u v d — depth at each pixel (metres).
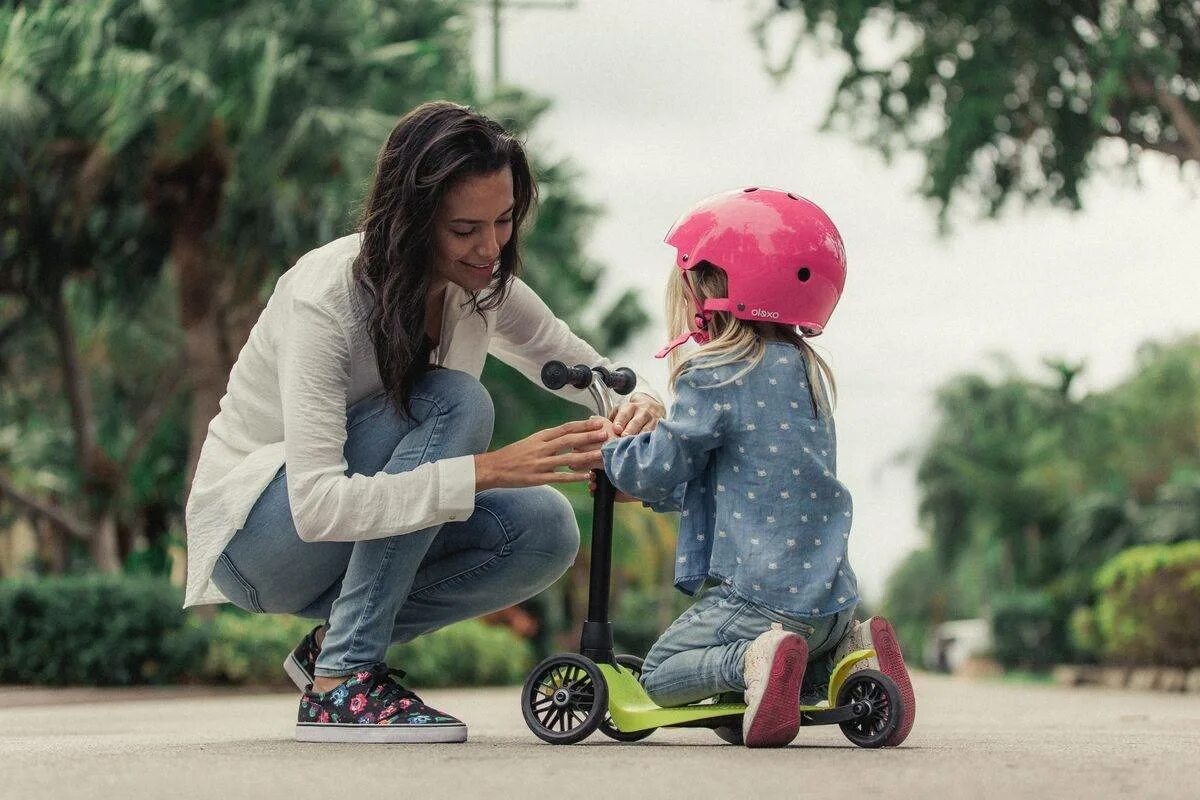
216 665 9.69
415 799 1.82
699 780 2.03
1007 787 1.96
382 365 2.91
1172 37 11.17
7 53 10.59
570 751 2.61
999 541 36.50
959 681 21.52
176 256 11.62
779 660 2.67
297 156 10.82
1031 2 11.14
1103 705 7.29
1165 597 12.74
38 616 9.20
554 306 15.92
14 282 12.25
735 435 2.86
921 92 11.55
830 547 2.85
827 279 2.96
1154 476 33.31
